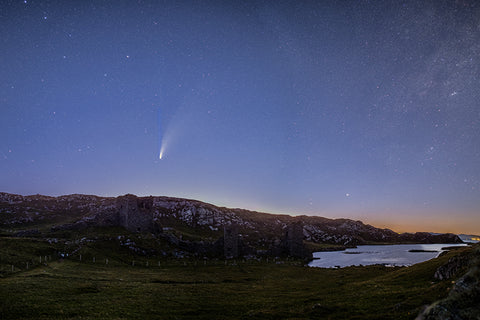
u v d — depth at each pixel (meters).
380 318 26.73
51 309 36.19
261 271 87.19
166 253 102.75
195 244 118.12
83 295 44.28
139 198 127.25
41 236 106.31
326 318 30.56
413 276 46.22
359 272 75.94
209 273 78.50
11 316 33.25
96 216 123.75
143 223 121.00
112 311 36.81
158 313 37.09
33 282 50.47
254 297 48.19
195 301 44.16
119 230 114.81
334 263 132.25
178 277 68.81
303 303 40.41
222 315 36.56
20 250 76.75
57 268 66.75
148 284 57.31
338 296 42.22
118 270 72.69
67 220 178.62
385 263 133.75
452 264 37.03
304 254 144.12
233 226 120.88
